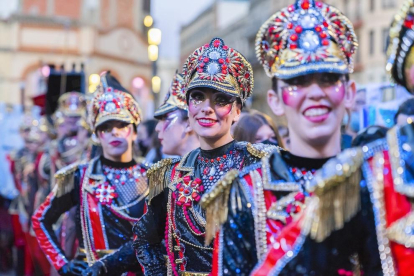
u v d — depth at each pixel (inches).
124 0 869.8
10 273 262.8
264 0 1167.6
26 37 824.9
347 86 57.9
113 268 100.7
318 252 53.0
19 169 239.5
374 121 129.0
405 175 51.3
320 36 56.2
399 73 55.4
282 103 57.7
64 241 145.3
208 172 81.4
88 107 122.5
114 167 118.3
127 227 115.5
